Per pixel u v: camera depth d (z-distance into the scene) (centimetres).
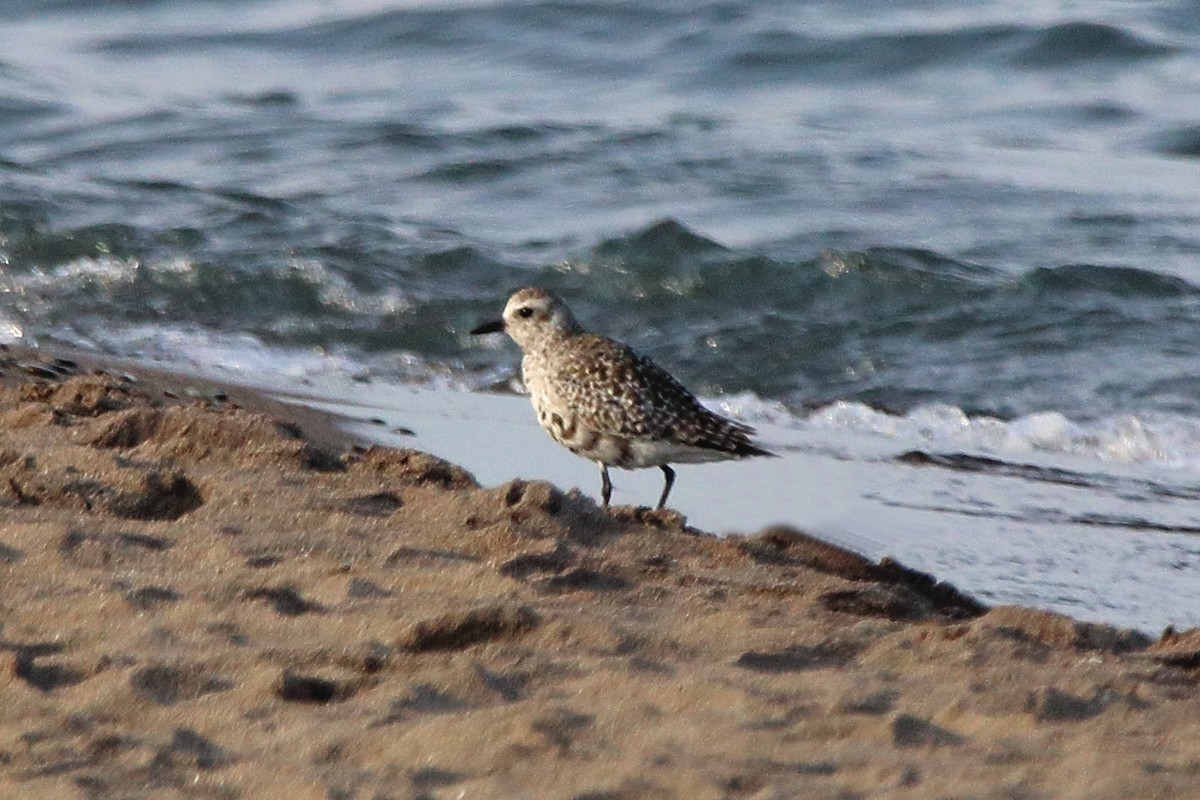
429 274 1834
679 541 938
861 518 1184
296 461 1015
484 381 1612
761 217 2062
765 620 757
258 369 1589
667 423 1098
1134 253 1948
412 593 786
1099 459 1445
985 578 1073
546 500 926
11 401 1176
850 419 1536
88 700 649
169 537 848
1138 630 980
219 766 598
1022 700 653
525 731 614
